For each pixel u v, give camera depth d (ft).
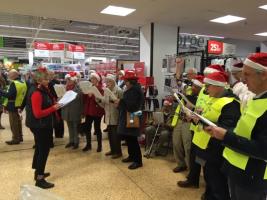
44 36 49.42
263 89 4.50
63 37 50.49
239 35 31.32
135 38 48.01
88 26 39.81
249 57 4.56
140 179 11.66
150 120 16.12
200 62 19.57
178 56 21.45
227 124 6.73
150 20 23.81
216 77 7.63
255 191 4.63
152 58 25.11
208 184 7.75
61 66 29.45
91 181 11.40
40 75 10.01
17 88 16.78
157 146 15.15
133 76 12.67
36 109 9.70
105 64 34.35
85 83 15.16
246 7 19.35
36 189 4.58
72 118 15.81
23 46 50.62
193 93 11.39
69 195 10.09
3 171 12.43
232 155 4.94
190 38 36.24
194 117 7.16
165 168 13.03
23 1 18.10
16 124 17.16
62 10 20.47
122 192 10.39
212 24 25.23
